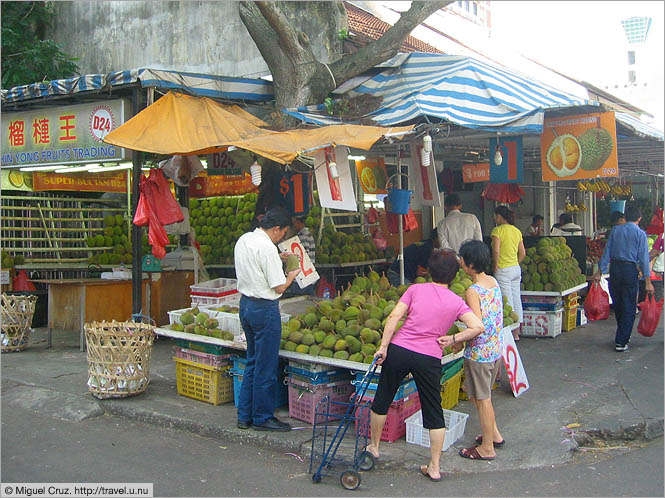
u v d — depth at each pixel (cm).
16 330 838
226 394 627
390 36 809
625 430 555
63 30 1324
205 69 1139
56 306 949
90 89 752
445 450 516
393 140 722
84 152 782
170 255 968
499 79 755
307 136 666
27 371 736
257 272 530
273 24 778
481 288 497
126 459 509
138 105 735
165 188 731
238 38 1098
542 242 937
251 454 520
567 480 468
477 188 1430
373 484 463
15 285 1016
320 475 465
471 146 1017
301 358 554
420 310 466
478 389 494
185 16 1159
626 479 470
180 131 689
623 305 817
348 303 607
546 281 910
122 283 893
